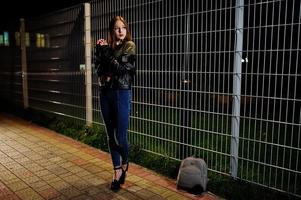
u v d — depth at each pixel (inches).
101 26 207.2
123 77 129.3
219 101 140.7
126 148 137.9
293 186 131.5
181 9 149.6
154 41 165.6
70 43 240.2
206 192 134.5
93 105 223.3
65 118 257.3
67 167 165.0
